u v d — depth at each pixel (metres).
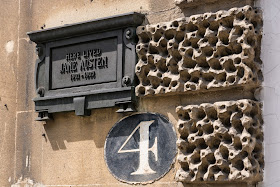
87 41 6.03
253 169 5.08
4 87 6.63
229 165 5.16
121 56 5.80
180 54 5.54
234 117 5.17
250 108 5.15
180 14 5.69
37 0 6.57
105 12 6.11
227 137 5.23
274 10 5.30
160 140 5.60
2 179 6.47
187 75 5.53
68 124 6.13
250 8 5.26
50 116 6.19
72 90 6.05
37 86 6.30
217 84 5.32
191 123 5.41
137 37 5.82
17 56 6.61
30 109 6.43
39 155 6.27
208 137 5.26
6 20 6.75
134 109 5.75
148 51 5.71
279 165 5.11
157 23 5.75
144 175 5.62
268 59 5.27
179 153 5.42
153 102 5.70
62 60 6.17
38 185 6.22
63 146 6.12
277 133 5.16
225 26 5.36
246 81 5.17
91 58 6.00
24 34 6.61
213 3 5.53
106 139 5.88
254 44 5.26
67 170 6.06
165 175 5.52
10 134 6.50
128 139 5.76
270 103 5.22
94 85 5.93
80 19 6.24
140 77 5.71
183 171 5.36
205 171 5.30
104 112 5.94
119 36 5.84
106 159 5.84
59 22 6.38
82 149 6.01
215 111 5.32
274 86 5.22
